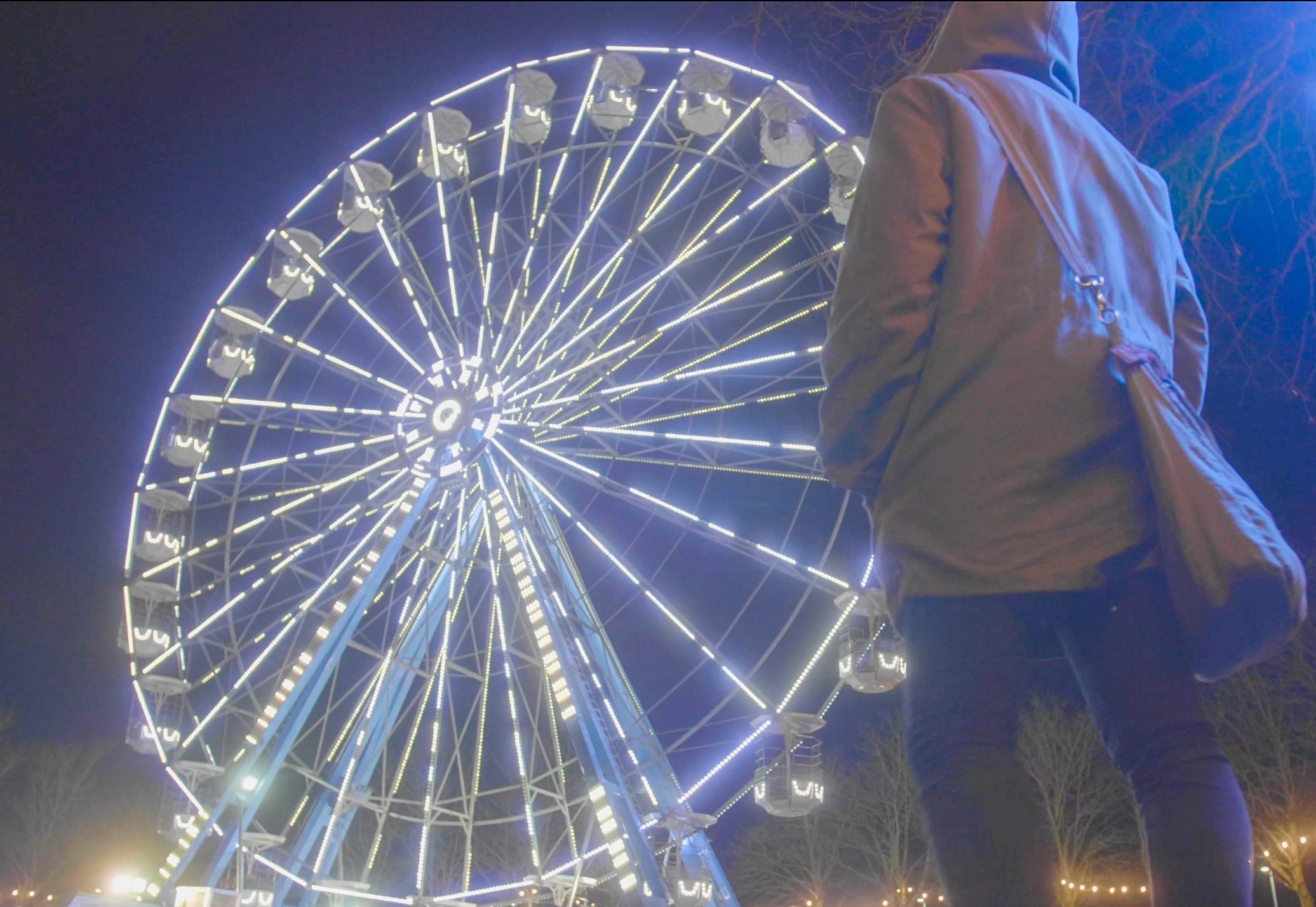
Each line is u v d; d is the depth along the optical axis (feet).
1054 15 8.95
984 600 6.88
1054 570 6.69
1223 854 6.27
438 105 81.92
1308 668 86.22
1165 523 6.53
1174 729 6.63
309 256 80.07
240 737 77.20
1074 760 107.76
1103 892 108.99
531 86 81.51
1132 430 7.04
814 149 71.56
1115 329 7.21
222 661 75.72
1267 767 91.61
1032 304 7.22
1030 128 7.97
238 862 72.18
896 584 7.21
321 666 72.23
